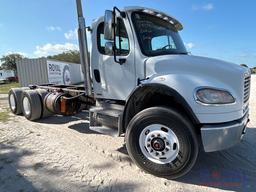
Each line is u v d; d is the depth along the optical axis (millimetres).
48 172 3457
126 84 3852
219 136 2988
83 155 4074
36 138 4992
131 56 3725
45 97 6383
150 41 3832
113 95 4059
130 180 3234
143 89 3346
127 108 3596
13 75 55188
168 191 2984
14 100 7324
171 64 3432
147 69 3582
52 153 4156
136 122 3314
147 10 3885
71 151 4250
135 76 3721
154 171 3271
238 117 3117
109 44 3795
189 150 3041
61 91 6336
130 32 3703
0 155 4078
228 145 3035
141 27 3783
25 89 7316
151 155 3299
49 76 19656
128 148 3430
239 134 3107
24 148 4391
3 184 3145
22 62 19672
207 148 3033
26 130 5609
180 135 3064
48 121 6551
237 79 3133
